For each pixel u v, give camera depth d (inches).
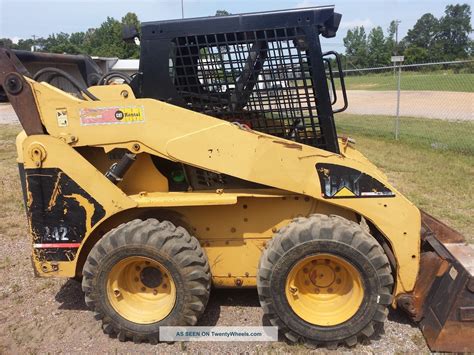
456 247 144.0
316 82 128.0
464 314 120.1
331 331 123.9
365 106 815.7
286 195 130.7
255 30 126.4
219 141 124.6
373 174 125.3
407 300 129.2
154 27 129.2
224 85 131.9
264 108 132.5
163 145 126.6
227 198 127.0
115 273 128.8
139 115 126.3
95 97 132.3
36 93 127.8
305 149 124.2
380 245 132.2
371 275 120.2
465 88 1066.7
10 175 337.4
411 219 125.8
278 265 121.2
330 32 130.7
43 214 131.8
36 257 134.5
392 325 137.5
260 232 136.7
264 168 124.6
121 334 131.2
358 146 424.5
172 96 133.2
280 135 134.0
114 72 146.9
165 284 134.3
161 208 136.9
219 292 158.2
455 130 514.6
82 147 134.6
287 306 123.9
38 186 130.3
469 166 336.5
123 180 137.9
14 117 796.0
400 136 479.8
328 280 129.3
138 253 125.0
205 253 134.9
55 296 160.9
